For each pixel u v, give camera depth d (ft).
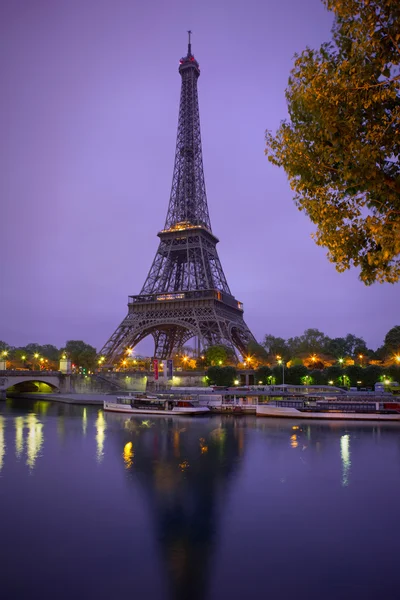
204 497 142.61
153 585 90.17
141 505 135.64
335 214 82.58
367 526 118.62
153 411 370.32
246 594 86.53
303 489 150.51
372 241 82.74
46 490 150.20
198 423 313.73
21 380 522.47
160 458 197.67
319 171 82.48
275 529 117.19
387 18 67.05
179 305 561.43
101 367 595.06
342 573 94.43
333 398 362.94
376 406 338.34
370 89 71.36
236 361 550.36
